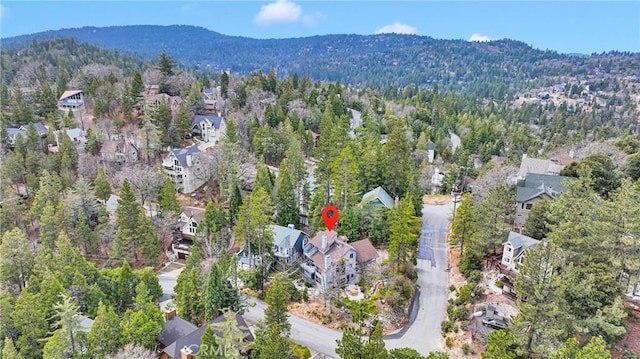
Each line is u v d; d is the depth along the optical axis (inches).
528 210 2554.1
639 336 1603.1
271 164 3964.1
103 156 3774.6
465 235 2460.6
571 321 1478.8
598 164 2508.6
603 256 1679.4
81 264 2158.0
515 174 3164.4
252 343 1685.5
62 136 3636.8
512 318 1576.0
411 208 2345.0
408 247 2336.4
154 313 1825.8
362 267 2379.4
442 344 1861.5
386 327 1984.5
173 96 5246.1
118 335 1707.7
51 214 2746.1
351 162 2847.0
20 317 1784.0
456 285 2260.1
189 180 3587.6
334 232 2519.7
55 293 1919.3
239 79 5895.7
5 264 2263.8
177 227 3085.6
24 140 3818.9
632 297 1804.9
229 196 3080.7
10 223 2928.2
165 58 5600.4
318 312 2124.8
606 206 1768.0
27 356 1772.9
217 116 4488.2
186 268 2345.0
